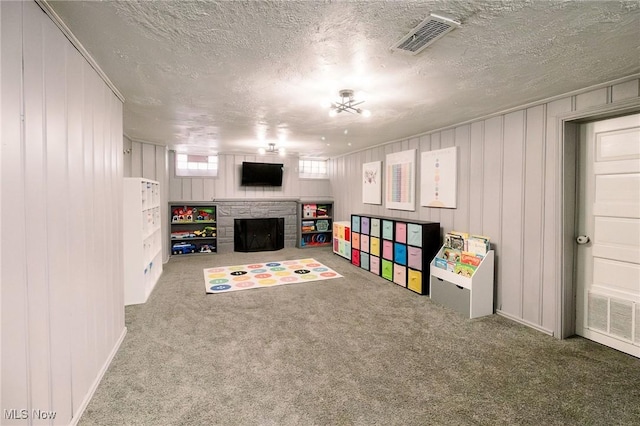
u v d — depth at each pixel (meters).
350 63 2.06
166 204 5.73
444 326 2.96
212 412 1.77
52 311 1.45
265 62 2.04
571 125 2.69
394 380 2.09
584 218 2.71
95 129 2.03
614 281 2.53
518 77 2.27
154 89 2.55
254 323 3.00
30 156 1.30
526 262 2.98
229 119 3.61
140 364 2.26
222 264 5.46
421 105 2.97
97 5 1.41
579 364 2.29
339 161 7.00
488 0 1.37
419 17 1.51
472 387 2.01
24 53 1.26
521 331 2.85
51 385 1.44
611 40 1.73
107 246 2.25
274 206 7.07
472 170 3.56
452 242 3.67
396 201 4.94
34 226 1.32
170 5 1.41
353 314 3.24
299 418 1.73
